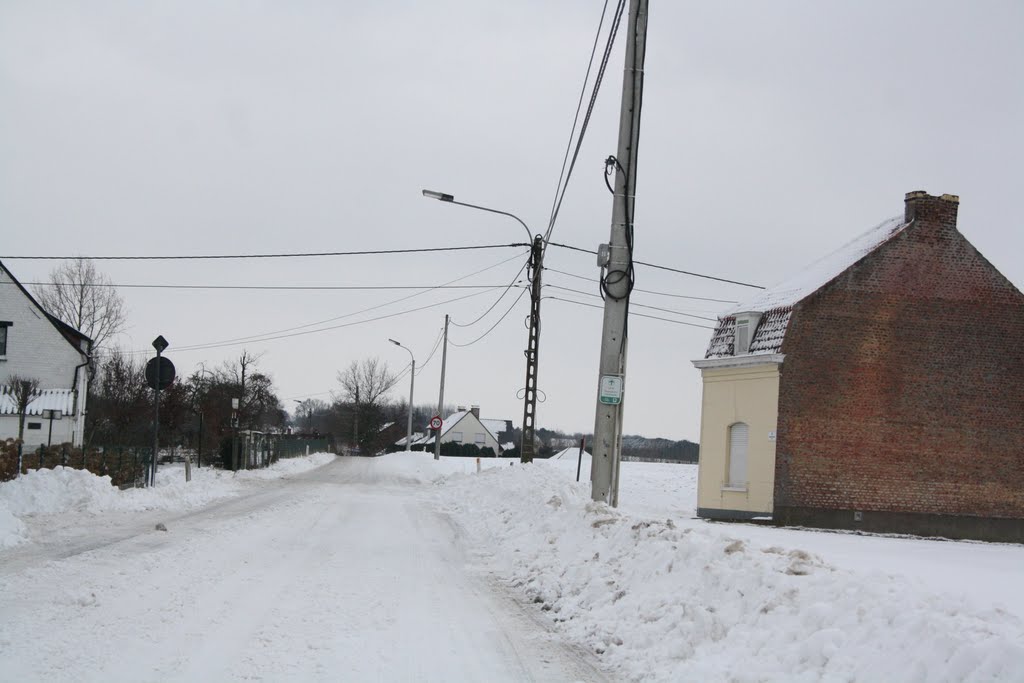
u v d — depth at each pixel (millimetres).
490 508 20312
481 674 6574
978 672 4898
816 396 26031
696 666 6496
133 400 46812
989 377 27203
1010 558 18047
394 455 71375
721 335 28875
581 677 6609
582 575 10055
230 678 6176
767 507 25703
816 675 5730
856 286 26641
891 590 6453
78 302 55906
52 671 6195
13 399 36719
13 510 17469
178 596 9141
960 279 27375
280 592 9602
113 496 19469
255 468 43344
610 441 13289
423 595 9844
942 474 26484
